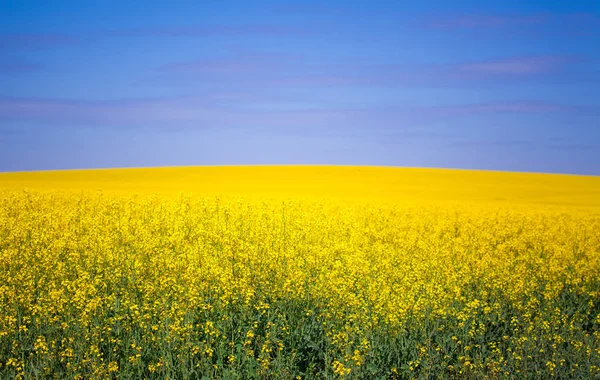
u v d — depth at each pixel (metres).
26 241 16.89
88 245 15.89
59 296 11.05
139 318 10.57
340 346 10.41
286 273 13.55
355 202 33.84
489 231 24.70
